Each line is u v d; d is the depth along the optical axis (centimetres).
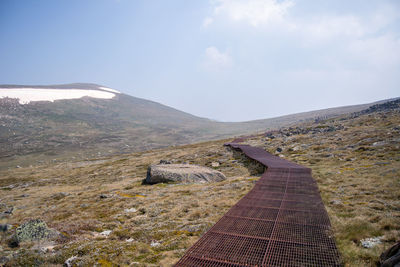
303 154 3772
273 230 990
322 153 3522
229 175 3303
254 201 1445
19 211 2367
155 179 3092
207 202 1727
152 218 1508
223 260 780
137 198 2258
